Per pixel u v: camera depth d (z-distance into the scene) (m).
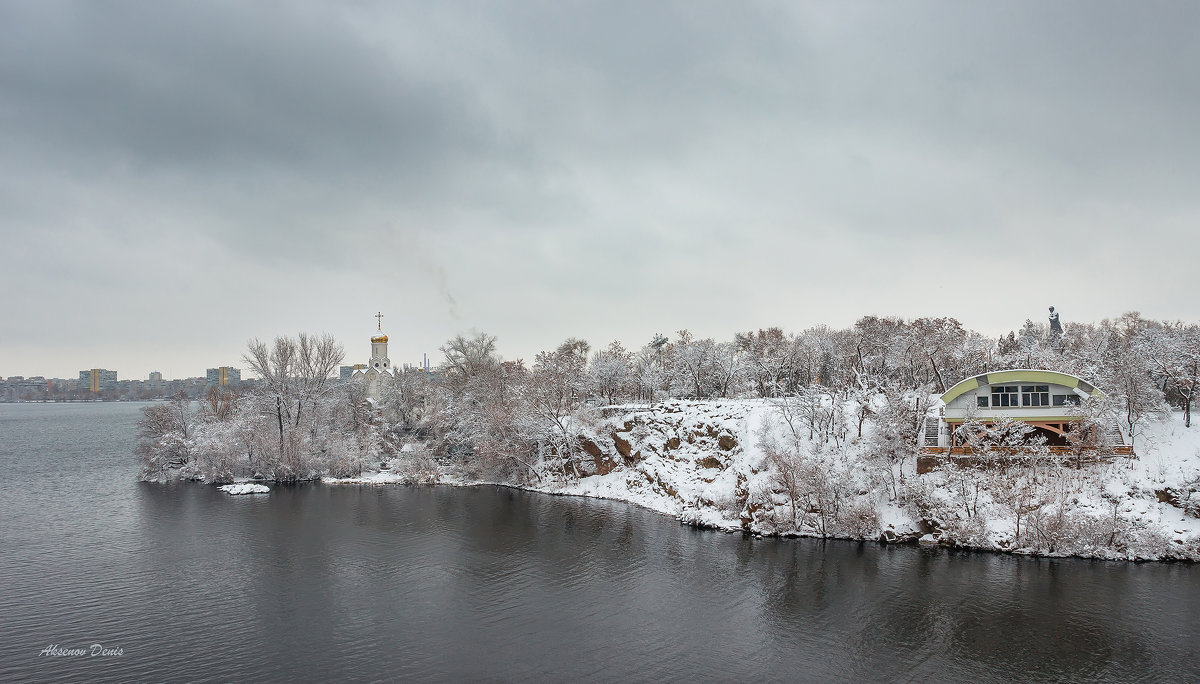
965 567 51.12
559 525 68.00
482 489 89.25
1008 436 59.25
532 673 36.50
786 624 42.53
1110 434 58.47
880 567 51.84
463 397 99.94
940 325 106.00
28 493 86.50
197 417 104.62
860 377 69.94
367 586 50.00
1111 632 40.22
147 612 44.81
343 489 89.69
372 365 137.38
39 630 41.91
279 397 97.12
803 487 61.75
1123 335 102.75
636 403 105.88
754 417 75.25
